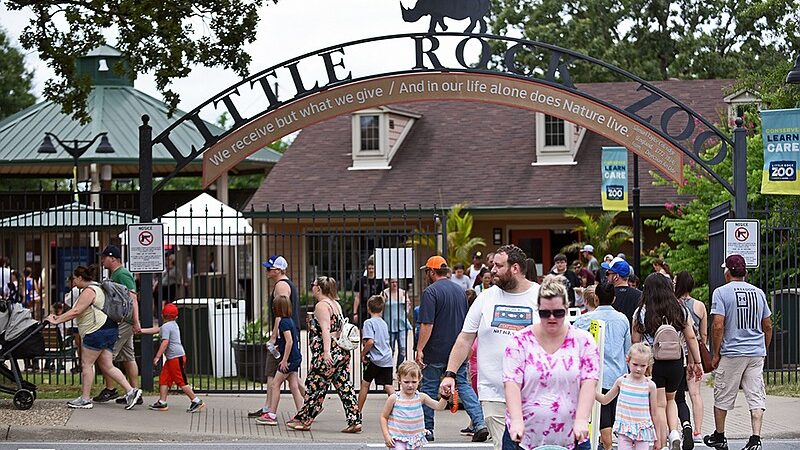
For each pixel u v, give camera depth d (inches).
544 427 312.8
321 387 573.9
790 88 987.9
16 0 675.4
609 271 560.1
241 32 695.1
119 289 616.1
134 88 1473.9
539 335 315.9
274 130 692.1
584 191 1304.1
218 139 691.4
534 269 446.9
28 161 1350.9
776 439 547.2
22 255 1118.4
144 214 682.2
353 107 690.8
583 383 313.6
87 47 689.6
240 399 684.1
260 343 775.1
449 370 396.5
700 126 1373.0
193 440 549.3
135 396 616.7
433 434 546.0
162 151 1375.5
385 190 1360.7
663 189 1272.1
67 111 704.4
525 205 1301.7
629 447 430.0
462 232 1264.8
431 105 1483.8
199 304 805.2
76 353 785.6
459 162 1384.1
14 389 617.0
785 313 784.9
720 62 1989.4
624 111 682.8
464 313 534.9
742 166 671.1
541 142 1354.6
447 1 685.9
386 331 590.2
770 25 1908.2
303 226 1354.6
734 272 502.3
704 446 525.7
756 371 498.3
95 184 1366.9
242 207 1481.3
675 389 477.1
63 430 550.3
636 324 494.3
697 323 540.7
